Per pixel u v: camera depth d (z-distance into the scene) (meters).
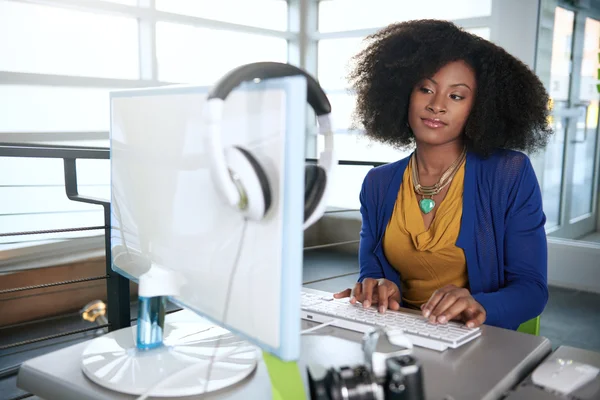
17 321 3.41
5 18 3.44
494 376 0.70
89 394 0.65
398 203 1.30
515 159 1.23
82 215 3.88
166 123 0.67
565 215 4.24
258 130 0.52
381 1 5.21
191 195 0.63
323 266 4.99
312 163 0.62
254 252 0.54
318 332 0.89
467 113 1.20
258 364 0.73
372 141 1.50
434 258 1.25
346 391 0.51
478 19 4.37
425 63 1.20
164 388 0.63
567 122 4.12
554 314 3.49
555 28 4.01
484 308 1.01
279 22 5.65
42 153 1.50
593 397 0.65
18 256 3.49
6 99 3.49
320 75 5.73
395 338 0.60
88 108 3.94
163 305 0.76
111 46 4.07
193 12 4.67
